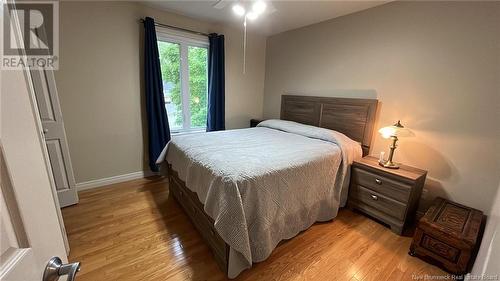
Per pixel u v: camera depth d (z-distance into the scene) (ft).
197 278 4.87
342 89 9.48
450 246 5.08
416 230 5.58
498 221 4.05
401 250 5.91
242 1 7.92
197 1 8.45
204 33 10.73
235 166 5.31
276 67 12.69
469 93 6.20
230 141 7.91
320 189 6.58
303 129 9.34
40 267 1.58
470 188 6.38
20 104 1.49
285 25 10.75
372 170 7.11
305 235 6.43
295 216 5.99
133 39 8.95
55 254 1.82
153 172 10.44
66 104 7.98
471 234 4.99
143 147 10.11
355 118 8.89
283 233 5.77
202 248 5.80
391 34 7.67
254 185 4.91
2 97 1.33
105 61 8.48
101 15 8.10
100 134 8.89
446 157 6.77
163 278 4.85
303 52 11.02
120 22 8.54
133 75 9.24
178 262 5.31
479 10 5.84
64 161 7.28
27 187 1.52
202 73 11.62
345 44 9.14
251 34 12.44
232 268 4.75
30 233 1.50
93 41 8.10
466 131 6.34
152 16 9.18
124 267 5.10
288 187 5.59
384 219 6.91
